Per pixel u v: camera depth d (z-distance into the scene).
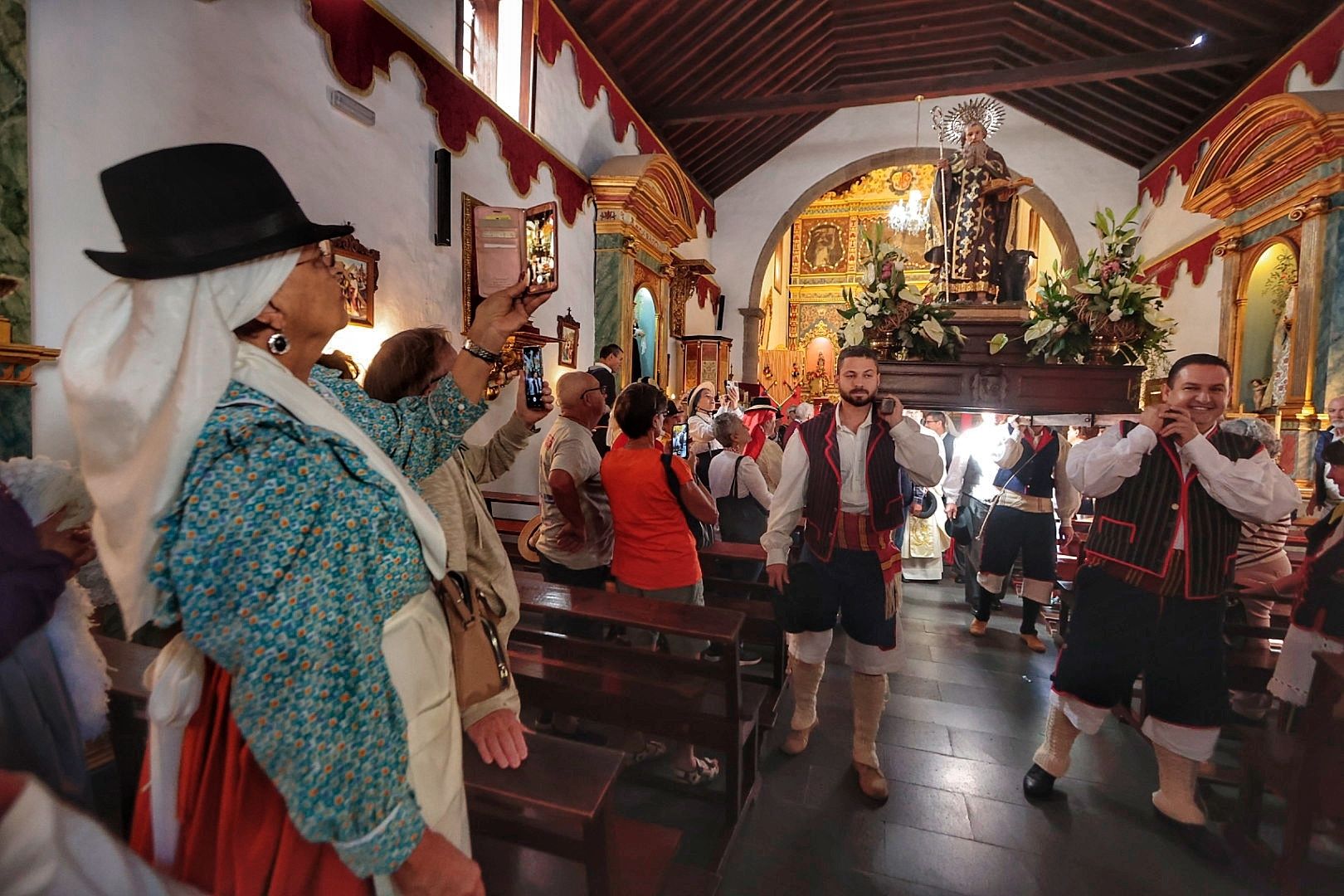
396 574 0.77
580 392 2.68
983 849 2.16
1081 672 2.27
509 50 5.72
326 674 0.66
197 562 0.63
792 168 11.52
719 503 3.70
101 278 2.43
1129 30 7.61
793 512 2.55
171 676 0.79
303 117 3.42
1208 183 7.00
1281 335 6.34
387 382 1.54
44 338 2.26
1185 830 2.20
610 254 7.19
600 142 7.27
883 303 2.75
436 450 1.21
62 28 2.30
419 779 0.84
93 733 1.26
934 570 5.54
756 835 2.22
